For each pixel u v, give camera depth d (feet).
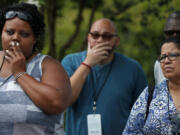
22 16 17.75
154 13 47.21
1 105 17.21
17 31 17.79
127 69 30.53
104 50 29.81
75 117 29.99
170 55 21.07
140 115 21.75
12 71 17.49
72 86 28.89
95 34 30.55
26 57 18.26
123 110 29.71
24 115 17.11
